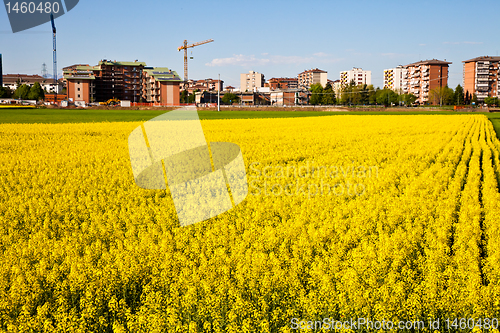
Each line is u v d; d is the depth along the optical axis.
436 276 7.15
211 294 6.93
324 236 9.46
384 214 11.03
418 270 7.88
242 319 6.43
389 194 13.45
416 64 188.62
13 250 9.22
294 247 8.59
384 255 8.13
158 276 7.71
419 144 26.84
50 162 21.09
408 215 10.95
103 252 8.64
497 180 16.77
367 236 9.73
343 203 12.60
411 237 9.21
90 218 11.89
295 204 12.57
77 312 6.91
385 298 6.50
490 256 7.93
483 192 13.61
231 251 8.96
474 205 12.20
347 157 21.78
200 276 7.58
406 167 18.38
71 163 20.83
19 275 7.57
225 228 10.05
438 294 6.69
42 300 7.28
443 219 10.51
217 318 6.42
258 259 7.89
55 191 15.09
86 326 6.57
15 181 16.52
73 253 8.78
